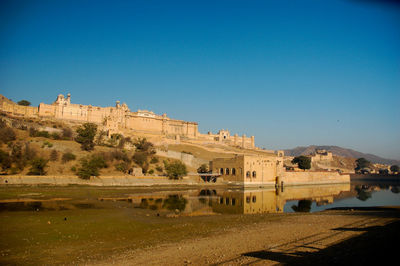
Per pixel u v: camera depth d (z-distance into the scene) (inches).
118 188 3408.0
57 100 6958.7
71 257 949.2
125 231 1331.2
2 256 948.6
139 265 868.0
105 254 979.9
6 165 3339.1
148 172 4345.5
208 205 2433.6
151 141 6412.4
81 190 2997.0
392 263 797.2
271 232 1299.2
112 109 7391.7
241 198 3127.5
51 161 3737.7
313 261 842.8
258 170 4872.0
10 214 1620.3
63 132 4945.9
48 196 2502.5
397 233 1172.5
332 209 2271.2
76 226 1389.0
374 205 2755.9
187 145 7308.1
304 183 5634.8
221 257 923.4
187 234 1283.2
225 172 5078.7
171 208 2133.4
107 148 4724.4
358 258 847.7
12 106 6186.0
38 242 1111.6
